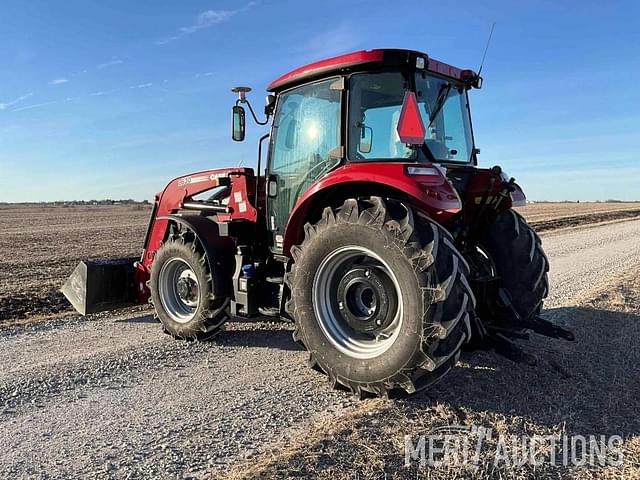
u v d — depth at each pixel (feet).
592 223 82.84
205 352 16.58
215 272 17.02
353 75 13.76
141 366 15.17
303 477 8.71
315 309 13.17
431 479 8.84
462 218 14.87
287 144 15.94
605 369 14.29
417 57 13.08
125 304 21.24
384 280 12.36
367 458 9.34
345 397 12.65
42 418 11.63
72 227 90.48
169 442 10.36
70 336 18.76
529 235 16.22
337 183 12.98
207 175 19.49
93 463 9.59
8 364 15.39
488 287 15.66
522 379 13.46
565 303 22.47
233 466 9.35
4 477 9.18
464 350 14.47
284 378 14.07
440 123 14.73
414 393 12.09
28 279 32.91
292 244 14.84
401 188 11.85
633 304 21.91
